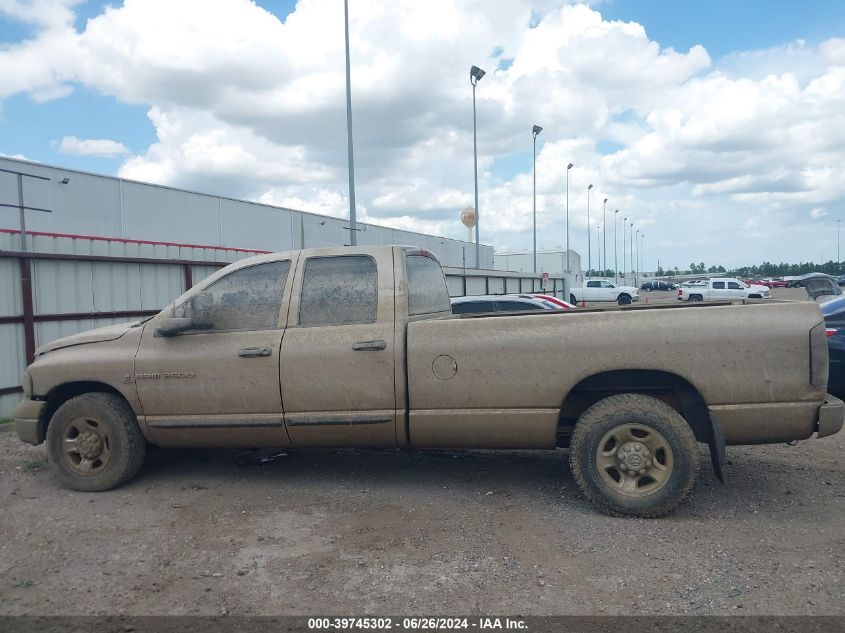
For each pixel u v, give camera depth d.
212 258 13.02
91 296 10.38
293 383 5.00
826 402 4.46
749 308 4.55
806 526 4.46
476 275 26.38
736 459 6.12
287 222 36.66
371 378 4.92
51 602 3.53
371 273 5.18
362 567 3.91
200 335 5.24
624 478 4.64
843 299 8.36
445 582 3.70
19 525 4.65
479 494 5.21
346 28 19.78
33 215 23.06
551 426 4.73
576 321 4.71
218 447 5.34
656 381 4.84
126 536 4.43
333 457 6.34
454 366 4.81
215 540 4.34
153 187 28.66
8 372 9.04
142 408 5.29
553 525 4.52
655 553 4.04
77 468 5.40
